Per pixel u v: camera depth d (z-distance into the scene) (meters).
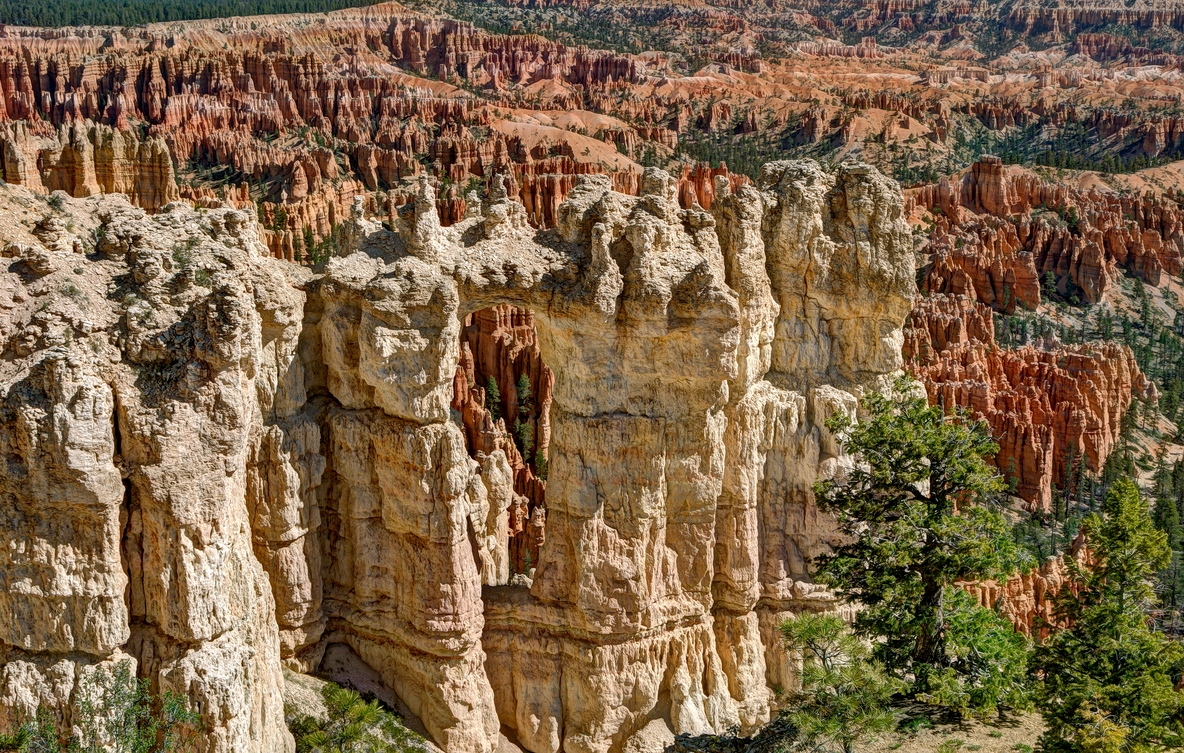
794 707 40.09
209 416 32.28
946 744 39.53
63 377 30.09
